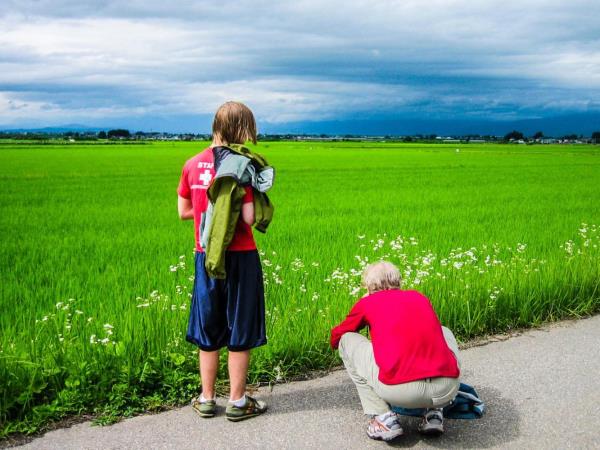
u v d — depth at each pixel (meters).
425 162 51.19
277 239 11.14
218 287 3.71
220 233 3.50
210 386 3.85
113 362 4.25
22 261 9.34
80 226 13.78
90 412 3.88
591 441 3.51
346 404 4.07
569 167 43.94
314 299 5.98
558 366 4.72
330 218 14.71
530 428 3.68
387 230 12.49
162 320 5.00
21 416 3.77
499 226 13.22
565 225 13.45
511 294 6.05
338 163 48.75
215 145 3.75
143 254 9.96
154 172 36.28
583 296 6.51
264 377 4.54
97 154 65.75
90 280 7.74
